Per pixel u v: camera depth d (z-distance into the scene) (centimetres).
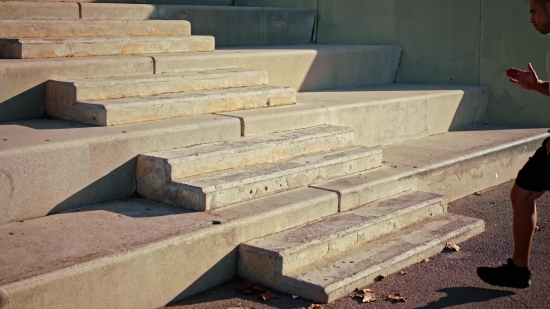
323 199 479
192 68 612
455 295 418
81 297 346
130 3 781
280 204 458
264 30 856
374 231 479
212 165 474
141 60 572
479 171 655
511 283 414
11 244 373
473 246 502
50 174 423
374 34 896
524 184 399
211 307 388
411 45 871
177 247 389
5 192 403
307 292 401
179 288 395
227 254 420
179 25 702
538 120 801
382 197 535
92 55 585
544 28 384
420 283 433
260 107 586
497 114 823
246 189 461
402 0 869
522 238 407
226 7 809
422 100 714
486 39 818
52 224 408
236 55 654
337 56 779
